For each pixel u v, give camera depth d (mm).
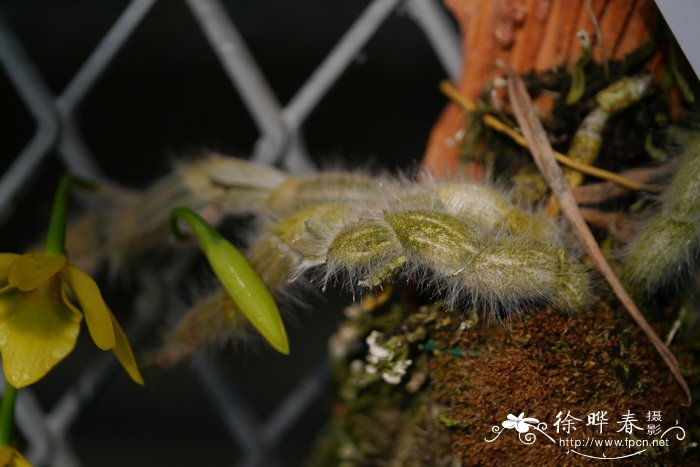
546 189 297
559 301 281
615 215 293
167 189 324
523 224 285
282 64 1048
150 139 975
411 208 282
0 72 981
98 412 796
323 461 350
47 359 281
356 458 332
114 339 278
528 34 300
